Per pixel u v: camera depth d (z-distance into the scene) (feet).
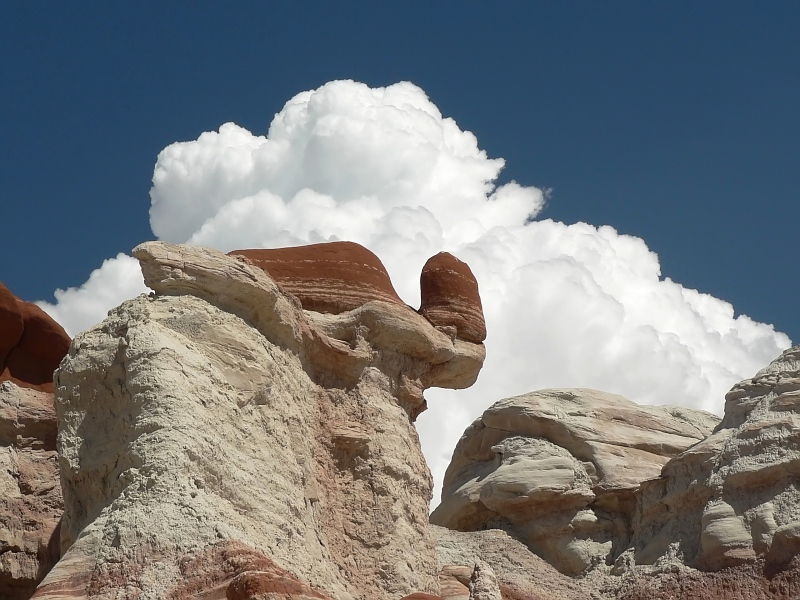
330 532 123.24
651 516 166.30
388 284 139.33
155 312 115.14
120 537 101.14
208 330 115.85
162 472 104.99
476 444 186.70
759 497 155.12
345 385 131.54
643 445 178.40
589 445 176.04
